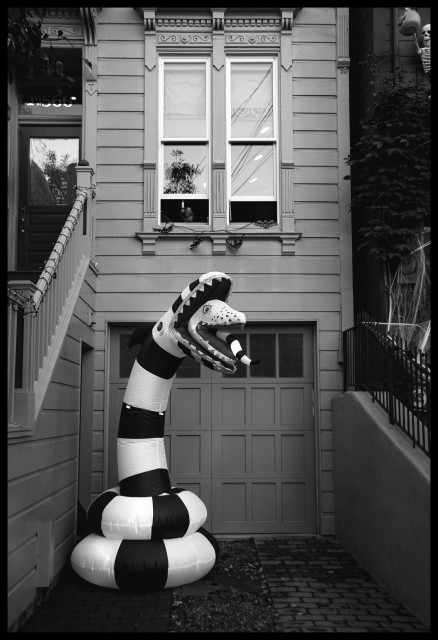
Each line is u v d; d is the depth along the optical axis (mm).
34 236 8336
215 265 7734
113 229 7746
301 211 7852
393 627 4535
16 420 4527
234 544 7012
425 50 7543
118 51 7992
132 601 5055
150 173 7820
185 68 8141
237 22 8102
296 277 7746
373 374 6297
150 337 5871
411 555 4859
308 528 7453
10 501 4168
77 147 8602
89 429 7371
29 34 5520
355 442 6367
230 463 7520
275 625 4582
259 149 8070
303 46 8070
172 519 5293
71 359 6070
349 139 8078
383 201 7258
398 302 7191
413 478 4844
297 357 7773
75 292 6176
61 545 5625
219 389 7637
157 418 5758
